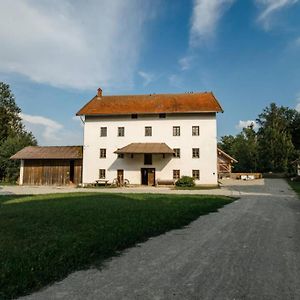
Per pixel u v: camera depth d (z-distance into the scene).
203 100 39.69
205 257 6.29
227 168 56.78
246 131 80.62
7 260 5.68
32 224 9.28
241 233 8.76
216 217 11.89
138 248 7.09
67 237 7.54
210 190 29.92
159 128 38.75
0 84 66.00
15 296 4.34
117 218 10.45
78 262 5.84
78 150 42.03
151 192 26.73
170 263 5.89
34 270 5.23
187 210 12.98
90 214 11.26
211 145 37.47
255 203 17.19
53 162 40.69
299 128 68.44
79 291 4.51
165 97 41.75
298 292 4.43
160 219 10.50
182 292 4.44
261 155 65.19
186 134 38.09
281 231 9.04
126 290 4.53
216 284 4.75
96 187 36.28
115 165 39.19
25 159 41.25
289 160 61.09
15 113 67.12
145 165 38.56
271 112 70.00
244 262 5.90
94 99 43.47
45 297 4.30
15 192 27.25
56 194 22.86
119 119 39.62
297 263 5.83
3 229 8.52
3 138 62.84
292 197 21.28
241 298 4.22
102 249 6.71
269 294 4.35
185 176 36.25
